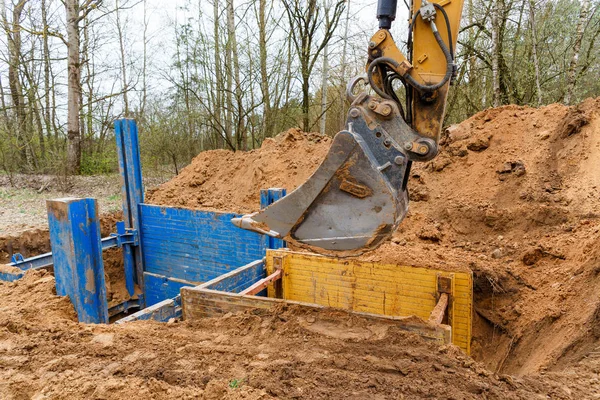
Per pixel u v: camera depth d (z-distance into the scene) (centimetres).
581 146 697
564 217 599
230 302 377
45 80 2005
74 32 1480
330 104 1670
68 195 1252
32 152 1622
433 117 270
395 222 266
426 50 270
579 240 519
